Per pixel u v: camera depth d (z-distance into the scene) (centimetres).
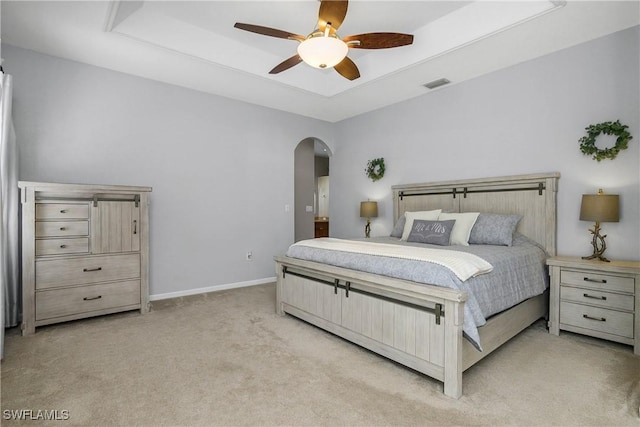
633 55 279
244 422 162
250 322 307
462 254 231
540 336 276
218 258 440
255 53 373
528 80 340
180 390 191
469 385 197
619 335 248
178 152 407
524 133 344
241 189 462
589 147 299
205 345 254
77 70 339
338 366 221
